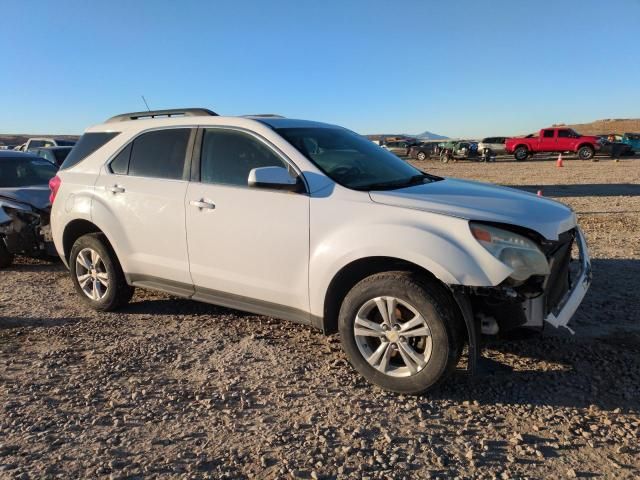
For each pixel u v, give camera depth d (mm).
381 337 3645
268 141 4262
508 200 3861
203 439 3154
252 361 4215
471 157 39312
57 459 2955
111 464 2906
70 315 5355
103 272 5359
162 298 5828
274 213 4051
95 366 4145
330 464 2898
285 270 4039
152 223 4766
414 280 3475
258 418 3383
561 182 19406
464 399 3576
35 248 7238
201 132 4656
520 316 3395
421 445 3066
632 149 36125
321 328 3971
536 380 3807
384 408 3484
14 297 6031
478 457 2941
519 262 3346
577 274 4066
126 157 5125
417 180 4461
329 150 4395
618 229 9266
